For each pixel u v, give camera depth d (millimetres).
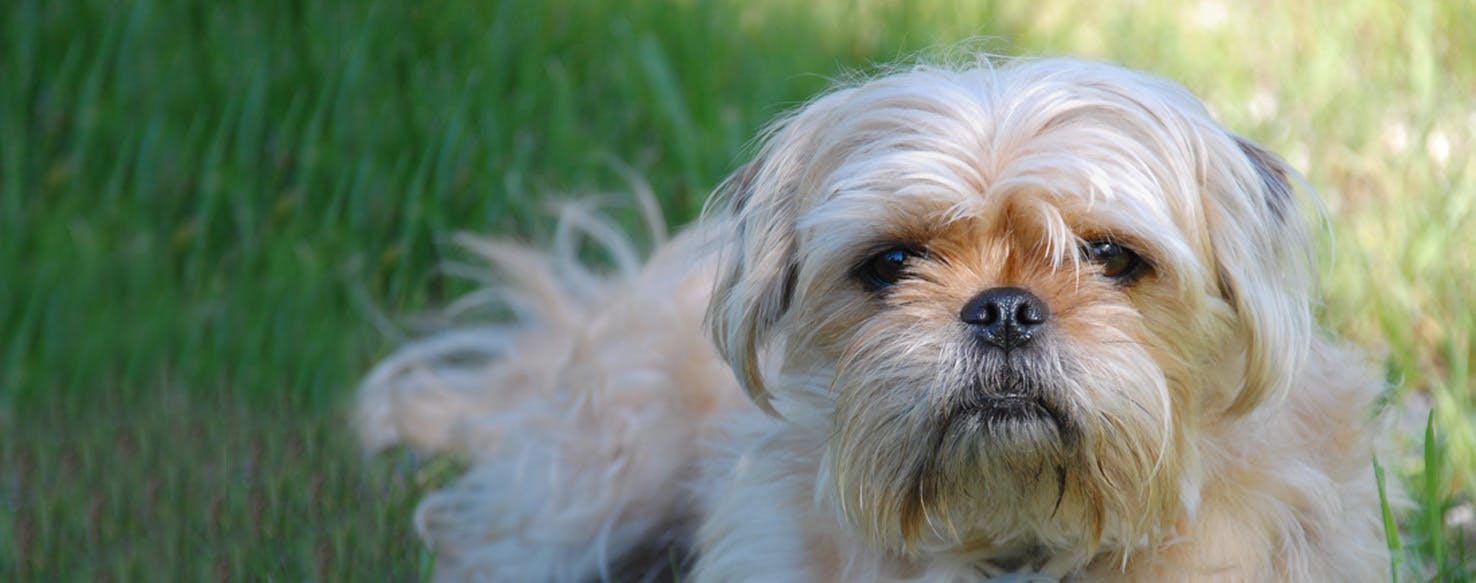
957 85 3215
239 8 6613
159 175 6227
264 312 5703
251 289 5805
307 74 6395
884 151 3092
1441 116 6219
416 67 6410
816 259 3125
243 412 5355
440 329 5754
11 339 5789
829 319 3180
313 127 6133
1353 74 6695
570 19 6914
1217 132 3240
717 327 3547
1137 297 3002
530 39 6641
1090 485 3066
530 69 6484
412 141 6203
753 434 3797
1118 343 2926
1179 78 6672
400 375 5594
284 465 5027
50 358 5656
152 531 4648
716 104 6457
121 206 6172
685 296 4801
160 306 5824
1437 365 4988
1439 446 4340
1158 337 3027
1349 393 3660
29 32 6480
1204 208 3162
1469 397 4742
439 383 5406
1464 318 4953
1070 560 3400
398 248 5887
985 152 3012
